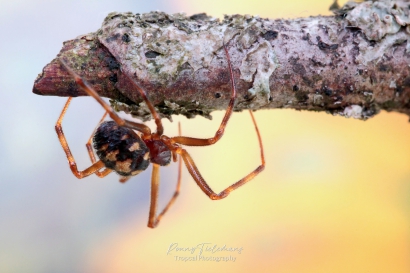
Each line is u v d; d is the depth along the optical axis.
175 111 0.06
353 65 0.06
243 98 0.06
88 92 0.06
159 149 0.06
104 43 0.06
